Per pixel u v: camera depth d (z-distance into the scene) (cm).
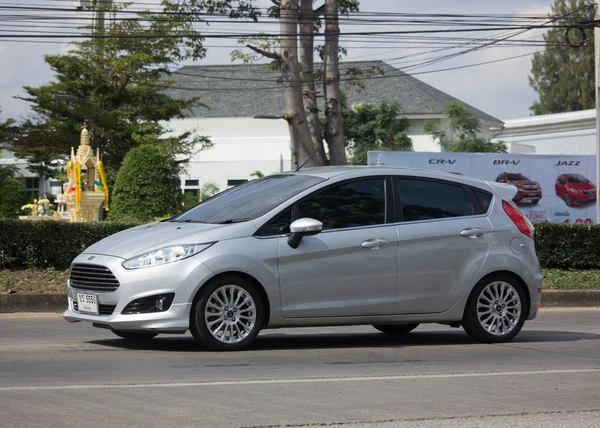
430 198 1474
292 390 1018
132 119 7462
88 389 1000
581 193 4662
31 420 839
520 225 1529
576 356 1372
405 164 4434
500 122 8406
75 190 3956
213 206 1447
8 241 2325
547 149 7781
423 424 854
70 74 7431
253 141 7569
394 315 1417
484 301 1495
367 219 1409
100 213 4319
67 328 1662
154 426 820
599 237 3028
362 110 7681
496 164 4544
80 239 2384
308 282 1347
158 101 7588
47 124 7531
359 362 1254
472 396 1009
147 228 1399
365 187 1428
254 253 1309
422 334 1667
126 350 1331
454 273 1459
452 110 7494
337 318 1374
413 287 1427
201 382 1056
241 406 920
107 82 7381
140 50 7356
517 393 1035
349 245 1376
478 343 1505
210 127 8819
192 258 1277
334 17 3903
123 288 1259
